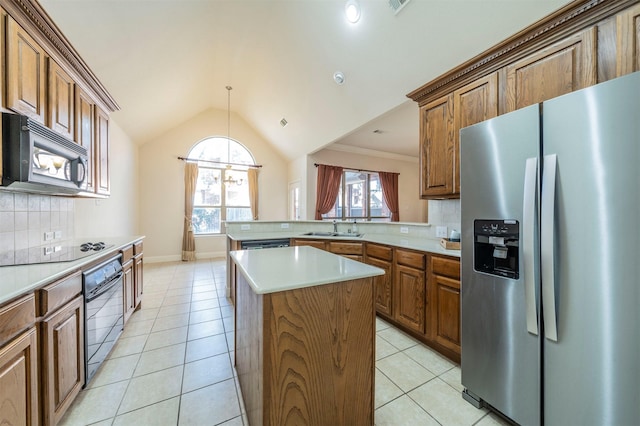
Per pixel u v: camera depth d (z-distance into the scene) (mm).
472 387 1483
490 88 1804
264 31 3254
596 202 972
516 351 1249
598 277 970
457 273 1836
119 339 2240
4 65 1320
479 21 1887
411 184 7199
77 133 2088
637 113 878
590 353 996
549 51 1493
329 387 1153
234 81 4770
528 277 1164
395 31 2314
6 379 953
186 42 3326
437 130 2229
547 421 1136
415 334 2279
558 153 1073
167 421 1368
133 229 4934
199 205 6004
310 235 3316
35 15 1485
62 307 1317
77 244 2193
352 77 3078
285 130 5344
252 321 1228
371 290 1265
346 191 6250
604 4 1254
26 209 1958
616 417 940
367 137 5250
